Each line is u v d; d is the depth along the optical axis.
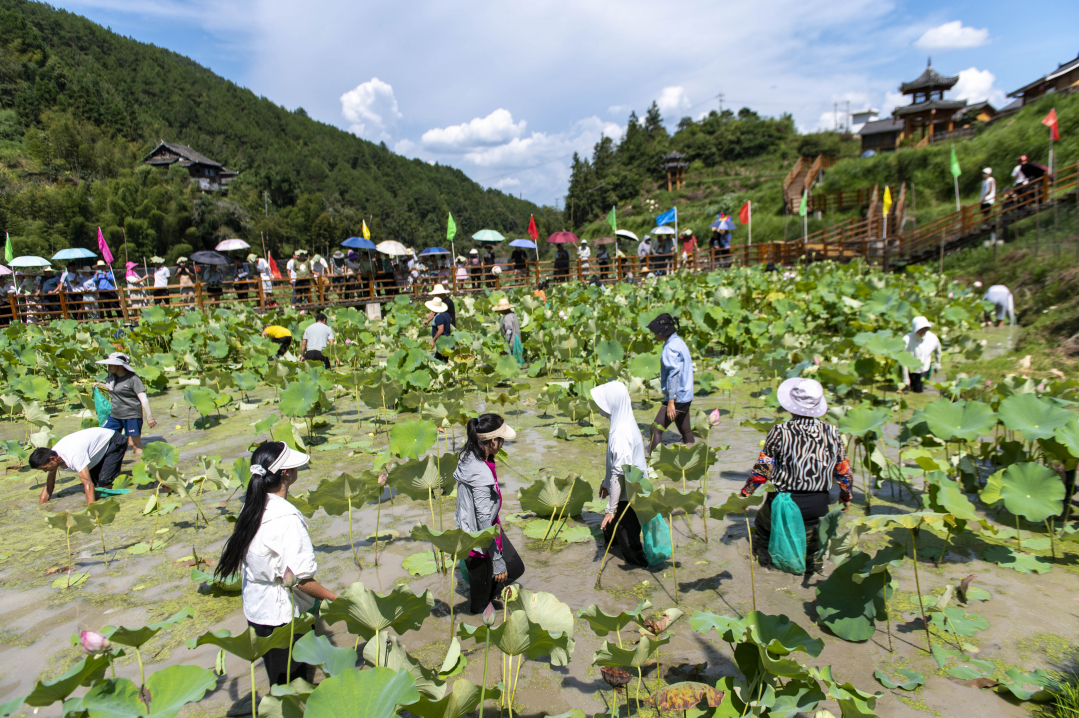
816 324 13.24
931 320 11.85
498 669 3.34
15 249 66.62
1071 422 4.57
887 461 5.24
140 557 4.89
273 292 20.14
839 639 3.47
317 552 4.81
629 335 11.00
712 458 4.72
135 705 2.39
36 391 9.02
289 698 2.35
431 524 5.25
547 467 6.47
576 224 95.88
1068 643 3.34
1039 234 19.14
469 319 13.63
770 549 4.22
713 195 76.56
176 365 12.21
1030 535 4.59
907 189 38.91
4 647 3.76
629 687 3.17
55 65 113.25
